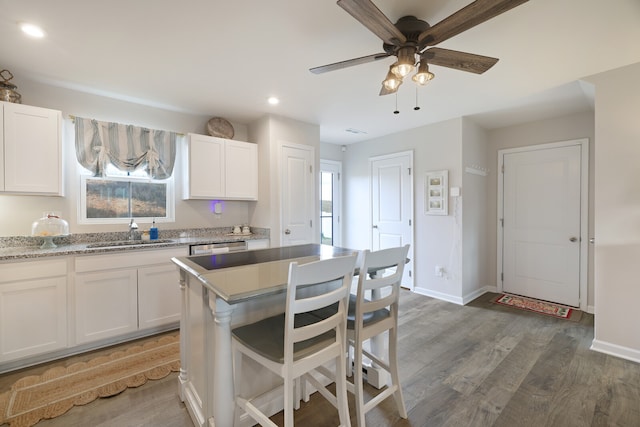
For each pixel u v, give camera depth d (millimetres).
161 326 2865
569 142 3605
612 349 2434
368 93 2961
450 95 3020
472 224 3941
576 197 3566
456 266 3777
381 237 4793
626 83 2361
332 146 5301
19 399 1874
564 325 3059
